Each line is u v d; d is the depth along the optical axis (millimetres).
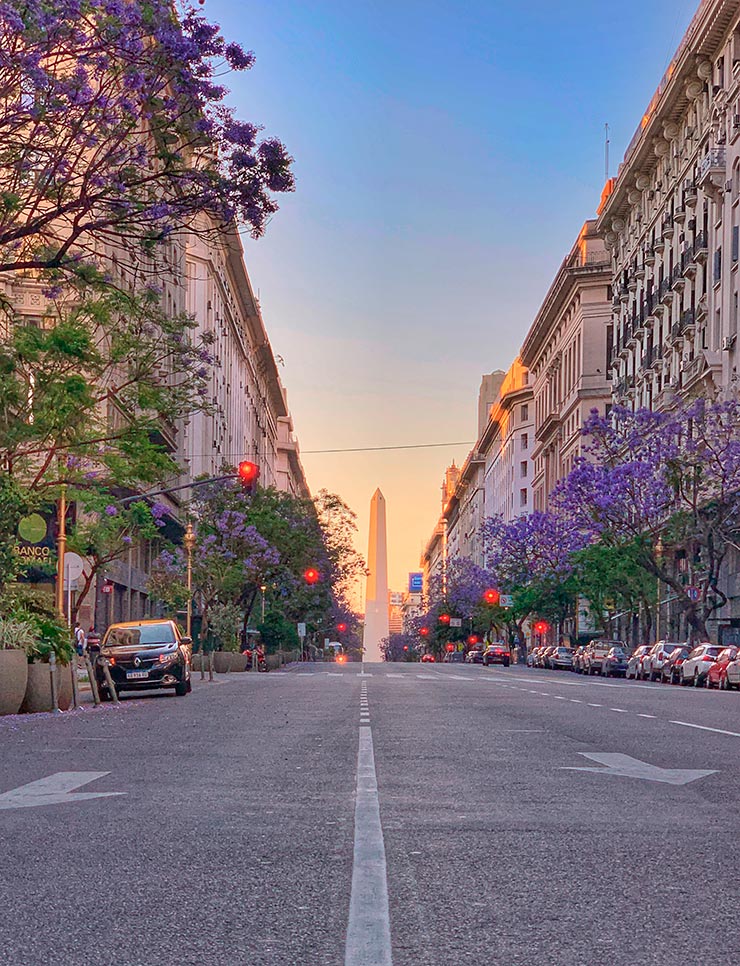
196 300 76312
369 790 10078
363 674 59438
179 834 7758
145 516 35500
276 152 20125
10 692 22438
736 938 5043
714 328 61688
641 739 15648
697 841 7500
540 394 122312
